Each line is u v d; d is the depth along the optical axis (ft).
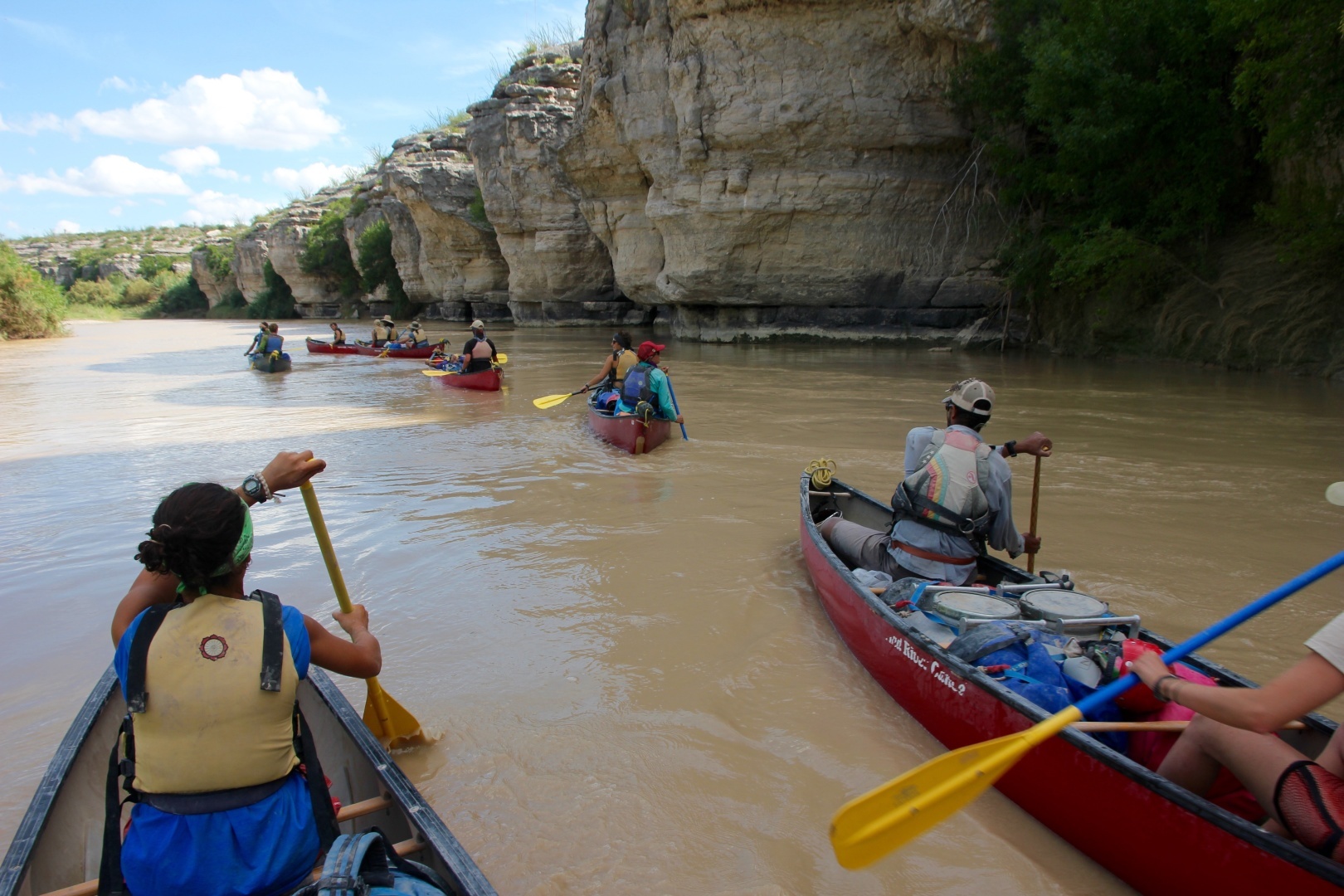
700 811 9.38
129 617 7.05
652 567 16.71
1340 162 39.11
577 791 9.74
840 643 13.33
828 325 64.23
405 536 18.89
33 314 107.45
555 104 95.35
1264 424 29.45
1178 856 7.52
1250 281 43.98
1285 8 35.68
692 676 12.34
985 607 10.79
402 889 5.90
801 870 8.48
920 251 60.23
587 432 31.60
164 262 309.63
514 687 12.09
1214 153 43.80
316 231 172.65
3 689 12.42
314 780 6.54
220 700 5.98
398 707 10.40
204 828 5.95
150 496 23.02
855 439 28.86
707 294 65.87
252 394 44.52
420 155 125.80
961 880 8.36
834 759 10.28
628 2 64.34
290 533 19.24
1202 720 7.73
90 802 8.05
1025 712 8.82
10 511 21.65
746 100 56.90
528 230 99.81
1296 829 6.72
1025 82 48.91
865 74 55.16
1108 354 50.67
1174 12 42.63
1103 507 20.08
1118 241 45.83
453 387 46.37
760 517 19.95
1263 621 13.74
